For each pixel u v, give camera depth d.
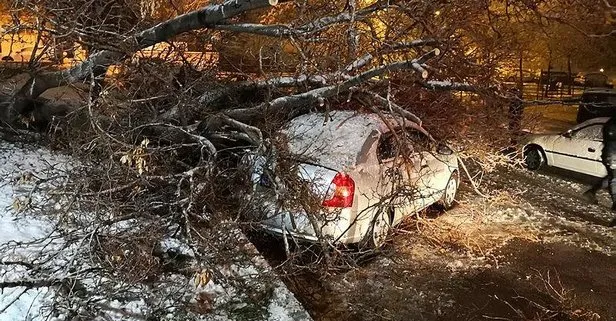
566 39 16.58
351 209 5.75
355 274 5.86
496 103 7.65
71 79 7.05
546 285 5.86
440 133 7.78
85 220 5.27
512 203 8.49
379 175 6.11
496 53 8.46
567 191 9.42
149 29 6.61
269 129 5.87
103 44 6.29
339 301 5.34
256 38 8.05
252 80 7.27
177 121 6.49
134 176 5.23
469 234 7.17
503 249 6.76
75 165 6.09
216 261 4.85
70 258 4.72
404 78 7.20
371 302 5.35
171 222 5.23
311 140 6.19
